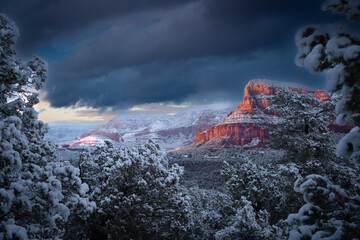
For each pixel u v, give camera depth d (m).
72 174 8.24
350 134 3.58
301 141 15.94
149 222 13.27
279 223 6.22
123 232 11.95
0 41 8.48
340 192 4.17
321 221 4.04
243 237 12.18
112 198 12.66
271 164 17.97
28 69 9.47
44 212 7.00
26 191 6.80
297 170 13.69
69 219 12.52
